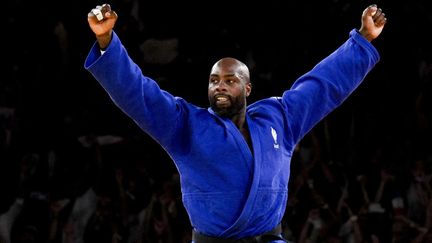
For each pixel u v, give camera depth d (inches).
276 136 449.4
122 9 1478.8
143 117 426.3
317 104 479.5
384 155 1285.7
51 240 1163.9
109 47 407.2
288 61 1470.2
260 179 432.1
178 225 1179.3
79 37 1460.4
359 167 1291.8
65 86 1396.4
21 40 1444.4
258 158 433.1
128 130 1322.6
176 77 1427.2
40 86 1382.9
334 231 1175.6
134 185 1214.9
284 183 450.6
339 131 1354.6
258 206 430.6
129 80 414.3
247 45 1487.5
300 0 1523.1
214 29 1485.0
